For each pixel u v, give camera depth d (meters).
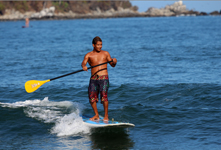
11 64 48.66
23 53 65.12
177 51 63.69
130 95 27.70
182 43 82.56
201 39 94.44
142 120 20.95
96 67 20.27
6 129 19.62
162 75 37.19
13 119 21.44
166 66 44.41
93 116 21.56
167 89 29.03
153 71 40.38
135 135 18.33
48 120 21.27
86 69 20.36
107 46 79.38
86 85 32.31
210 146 16.22
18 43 92.25
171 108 23.33
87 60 20.66
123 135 18.38
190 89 28.58
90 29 185.25
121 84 31.56
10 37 121.50
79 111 23.38
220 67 41.84
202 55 55.66
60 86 31.89
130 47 75.50
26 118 21.67
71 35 130.62
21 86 32.22
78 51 68.50
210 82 31.69
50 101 26.41
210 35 111.00
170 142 17.05
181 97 26.28
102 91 20.17
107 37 114.88
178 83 31.30
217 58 51.06
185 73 38.03
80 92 29.34
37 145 17.02
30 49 73.94
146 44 82.69
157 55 58.03
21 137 18.33
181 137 17.72
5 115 22.20
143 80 34.12
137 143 17.08
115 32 148.75
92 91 20.45
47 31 168.88
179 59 51.44
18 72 41.31
